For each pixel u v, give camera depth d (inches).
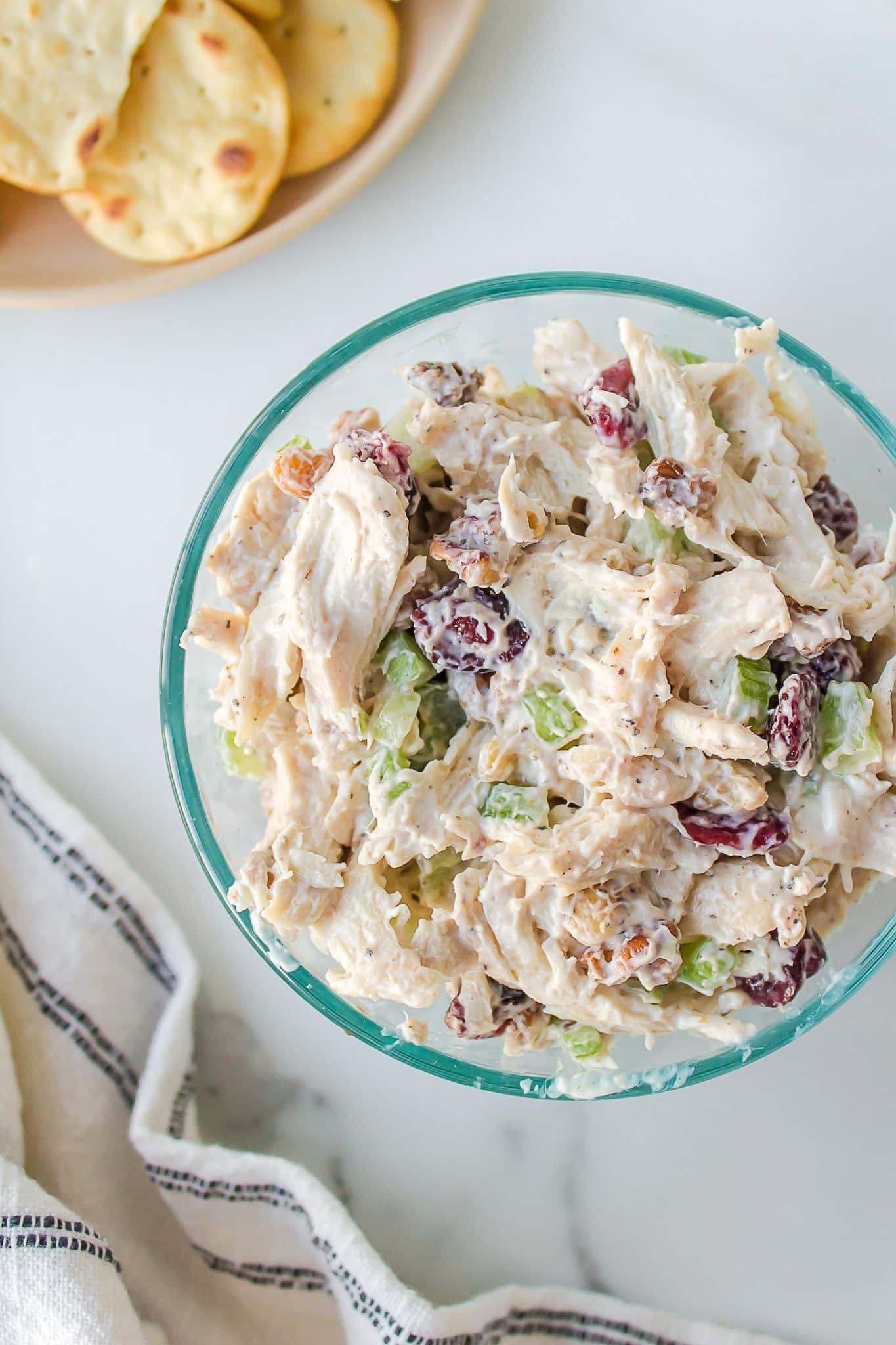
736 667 14.5
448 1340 17.1
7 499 18.6
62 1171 18.0
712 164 18.0
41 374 18.5
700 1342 17.7
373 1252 17.2
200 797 16.4
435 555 14.8
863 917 15.9
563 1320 17.7
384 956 14.9
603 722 14.5
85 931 18.2
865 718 14.6
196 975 18.2
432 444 15.2
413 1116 18.3
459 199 18.3
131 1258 18.0
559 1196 18.1
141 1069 18.4
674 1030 15.3
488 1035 15.4
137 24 17.5
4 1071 17.7
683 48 18.0
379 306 18.3
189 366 18.4
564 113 18.2
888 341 17.8
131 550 18.5
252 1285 18.0
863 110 17.8
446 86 18.1
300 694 15.3
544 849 14.5
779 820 14.7
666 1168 18.1
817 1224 17.9
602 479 14.8
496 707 14.8
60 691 18.6
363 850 14.9
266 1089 18.4
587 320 16.6
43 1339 16.4
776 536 15.0
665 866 14.7
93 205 17.9
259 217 18.0
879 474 16.4
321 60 17.8
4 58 17.4
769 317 17.9
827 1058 18.0
